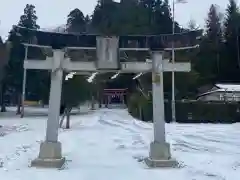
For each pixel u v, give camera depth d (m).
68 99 21.38
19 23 49.56
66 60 9.65
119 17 48.47
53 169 8.55
